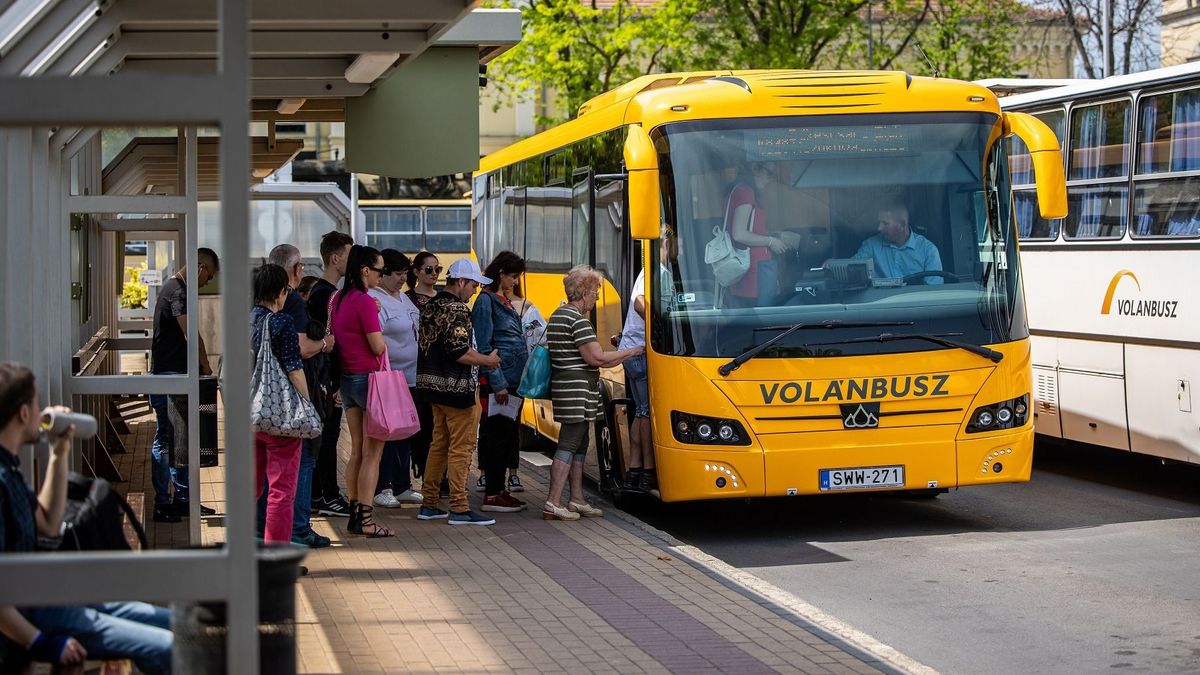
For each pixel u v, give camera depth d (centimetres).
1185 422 1291
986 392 1155
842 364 1139
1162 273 1319
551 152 1686
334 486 1261
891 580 1009
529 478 1531
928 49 4053
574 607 889
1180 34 4081
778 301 1152
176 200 968
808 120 1182
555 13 3912
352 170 1312
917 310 1155
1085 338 1441
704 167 1170
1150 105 1342
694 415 1138
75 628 591
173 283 1188
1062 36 4641
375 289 1291
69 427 585
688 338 1146
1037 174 1175
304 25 959
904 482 1141
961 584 990
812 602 943
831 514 1310
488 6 4025
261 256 2788
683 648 784
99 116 471
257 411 916
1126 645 816
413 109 1312
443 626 838
